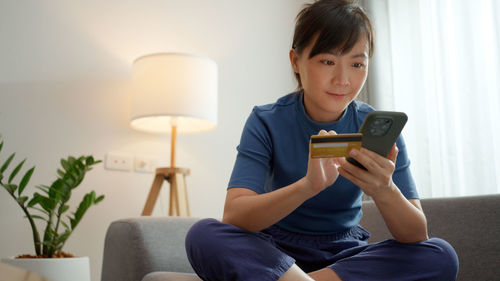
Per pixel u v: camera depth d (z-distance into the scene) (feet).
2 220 7.11
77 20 8.21
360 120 4.03
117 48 8.52
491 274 4.44
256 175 3.59
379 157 2.91
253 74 10.05
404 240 3.29
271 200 3.08
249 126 3.90
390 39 9.26
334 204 3.80
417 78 8.75
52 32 7.95
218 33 9.72
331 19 3.29
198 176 9.05
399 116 2.78
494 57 7.55
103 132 8.17
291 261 2.93
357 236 4.00
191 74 7.50
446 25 8.32
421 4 8.86
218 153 9.34
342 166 3.04
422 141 8.60
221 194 9.25
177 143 8.95
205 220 3.24
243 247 2.95
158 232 4.24
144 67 7.49
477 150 7.71
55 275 5.89
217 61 9.63
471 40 7.90
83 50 8.20
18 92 7.54
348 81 3.34
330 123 3.86
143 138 8.57
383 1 9.47
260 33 10.31
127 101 8.49
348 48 3.27
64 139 7.79
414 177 8.77
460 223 4.74
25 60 7.66
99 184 8.00
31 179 7.41
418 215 3.22
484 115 7.70
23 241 7.20
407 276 3.16
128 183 8.29
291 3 10.93
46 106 7.73
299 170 3.83
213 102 7.79
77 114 7.97
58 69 7.91
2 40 7.53
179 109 7.30
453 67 8.20
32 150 7.50
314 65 3.36
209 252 3.02
